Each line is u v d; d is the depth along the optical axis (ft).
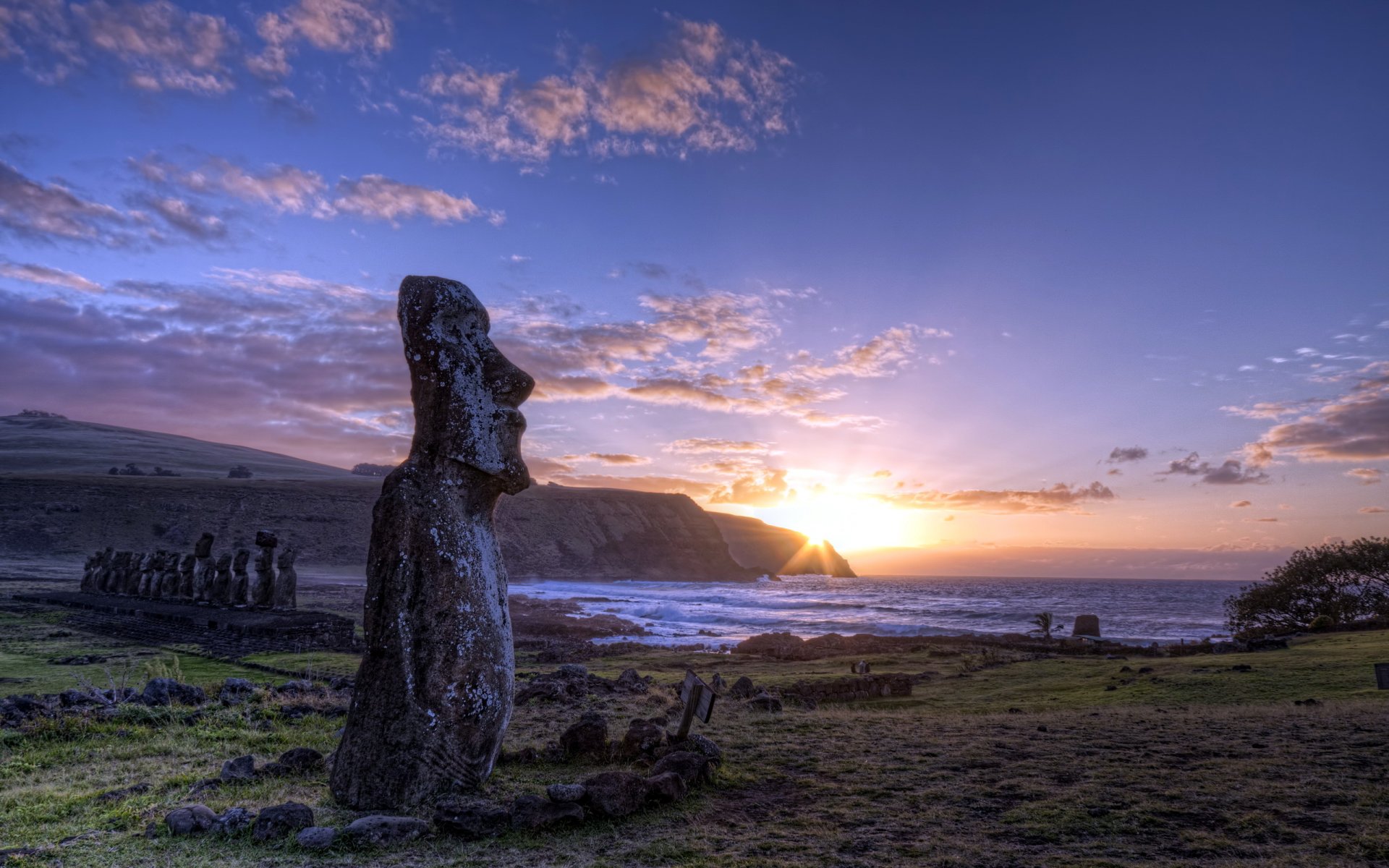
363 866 20.84
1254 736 35.99
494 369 29.27
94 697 41.86
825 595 449.06
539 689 49.80
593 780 25.34
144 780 28.99
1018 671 84.43
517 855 21.67
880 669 90.48
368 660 26.43
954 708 59.06
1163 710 47.60
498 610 28.40
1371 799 25.45
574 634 167.94
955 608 330.75
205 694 45.60
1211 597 460.96
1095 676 75.36
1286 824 23.61
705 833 23.61
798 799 27.58
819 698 63.57
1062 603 378.12
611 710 46.01
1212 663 75.36
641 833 23.50
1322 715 40.78
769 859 21.33
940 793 27.94
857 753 34.63
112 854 21.33
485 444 28.40
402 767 25.39
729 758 33.55
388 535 26.96
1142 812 24.99
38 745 34.04
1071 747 35.12
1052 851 21.85
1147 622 249.55
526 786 27.89
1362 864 20.25
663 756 30.76
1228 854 21.30
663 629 203.21
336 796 25.82
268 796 26.63
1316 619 114.01
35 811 25.14
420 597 26.63
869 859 21.38
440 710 26.08
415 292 29.07
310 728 38.70
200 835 22.80
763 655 110.32
